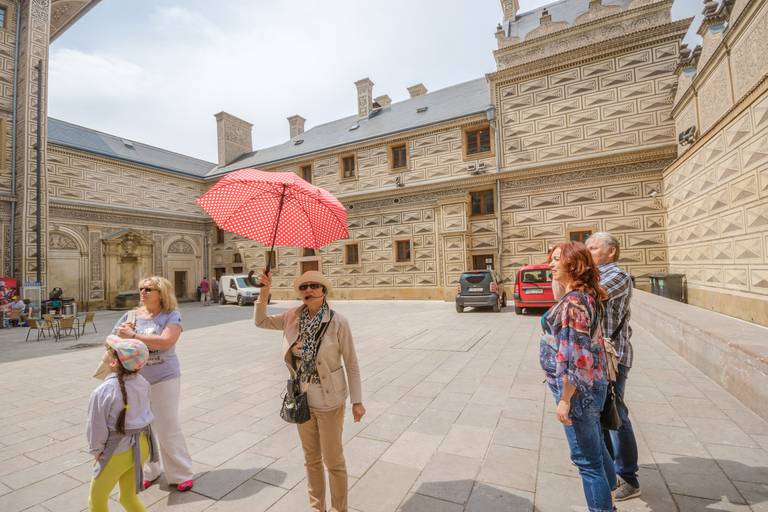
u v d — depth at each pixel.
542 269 11.80
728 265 9.27
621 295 2.52
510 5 20.45
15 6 16.78
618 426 2.26
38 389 5.88
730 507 2.45
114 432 2.21
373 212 20.48
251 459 3.45
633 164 14.84
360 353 7.62
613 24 15.16
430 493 2.80
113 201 21.66
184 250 25.47
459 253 17.42
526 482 2.88
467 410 4.39
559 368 2.09
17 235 16.25
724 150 9.16
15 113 16.64
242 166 25.61
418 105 22.38
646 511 2.46
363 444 3.63
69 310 16.84
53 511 2.74
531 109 16.58
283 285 23.23
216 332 11.46
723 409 3.99
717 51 10.00
